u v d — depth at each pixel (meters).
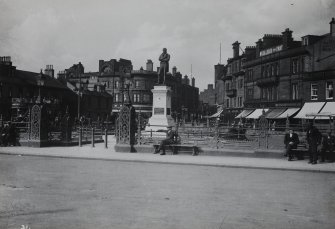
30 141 25.94
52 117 38.09
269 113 55.56
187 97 110.81
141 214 8.52
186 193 10.91
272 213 8.73
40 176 13.83
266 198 10.37
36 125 26.09
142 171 15.39
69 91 71.44
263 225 7.77
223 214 8.61
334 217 8.42
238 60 72.75
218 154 21.02
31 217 8.23
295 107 51.53
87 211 8.76
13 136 26.27
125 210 8.87
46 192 10.88
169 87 27.27
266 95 59.81
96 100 78.25
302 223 7.94
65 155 20.50
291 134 19.73
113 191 11.10
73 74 96.19
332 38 47.16
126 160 18.95
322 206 9.45
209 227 7.59
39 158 20.00
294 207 9.34
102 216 8.34
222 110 76.19
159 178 13.59
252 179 13.66
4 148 24.42
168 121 26.61
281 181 13.28
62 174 14.37
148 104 89.00
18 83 56.97
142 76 88.75
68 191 11.04
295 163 17.97
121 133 22.83
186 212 8.74
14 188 11.47
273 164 17.45
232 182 12.95
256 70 63.25
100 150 23.83
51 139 27.92
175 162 17.97
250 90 65.31
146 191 11.14
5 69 55.41
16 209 8.91
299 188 11.94
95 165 17.28
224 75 82.62
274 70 57.78
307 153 19.45
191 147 21.62
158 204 9.49
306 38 52.19
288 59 54.25
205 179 13.51
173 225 7.69
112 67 92.19
